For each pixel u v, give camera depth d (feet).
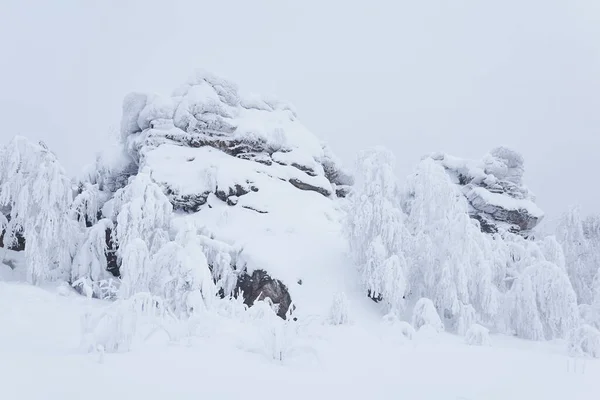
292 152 84.58
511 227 77.10
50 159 51.88
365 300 52.80
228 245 55.52
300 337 28.07
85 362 14.82
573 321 50.88
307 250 59.00
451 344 38.14
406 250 54.80
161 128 78.38
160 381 13.35
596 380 21.18
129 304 19.27
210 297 34.40
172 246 36.29
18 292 38.60
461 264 50.85
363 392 14.76
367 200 55.57
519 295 52.85
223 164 72.79
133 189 50.19
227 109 83.92
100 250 53.47
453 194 55.47
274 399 12.80
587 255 78.95
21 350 16.56
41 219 49.47
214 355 18.10
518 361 27.02
